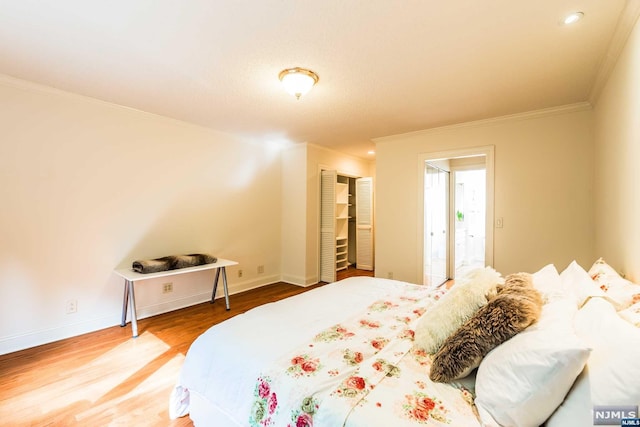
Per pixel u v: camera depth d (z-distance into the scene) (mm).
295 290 4379
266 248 4676
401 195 4066
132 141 3121
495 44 1892
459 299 1340
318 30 1758
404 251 4047
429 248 4184
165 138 3396
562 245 2996
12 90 2412
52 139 2613
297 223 4742
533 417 855
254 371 1247
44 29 1742
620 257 1929
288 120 3461
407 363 1236
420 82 2436
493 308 1138
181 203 3561
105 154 2930
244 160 4301
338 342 1413
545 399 827
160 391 1896
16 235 2443
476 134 3488
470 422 904
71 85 2529
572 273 1719
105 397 1832
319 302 2010
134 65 2178
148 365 2213
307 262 4688
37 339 2533
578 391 799
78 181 2764
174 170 3482
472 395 1054
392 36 1813
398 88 2547
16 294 2441
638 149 1549
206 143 3807
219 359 1406
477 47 1928
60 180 2662
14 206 2434
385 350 1344
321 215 4973
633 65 1613
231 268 4176
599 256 2627
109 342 2594
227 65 2178
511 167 3264
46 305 2590
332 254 4832
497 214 3334
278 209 4867
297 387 1103
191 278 3684
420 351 1334
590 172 2857
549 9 1562
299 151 4707
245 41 1873
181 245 3566
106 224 2943
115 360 2283
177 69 2236
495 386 932
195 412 1532
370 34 1795
